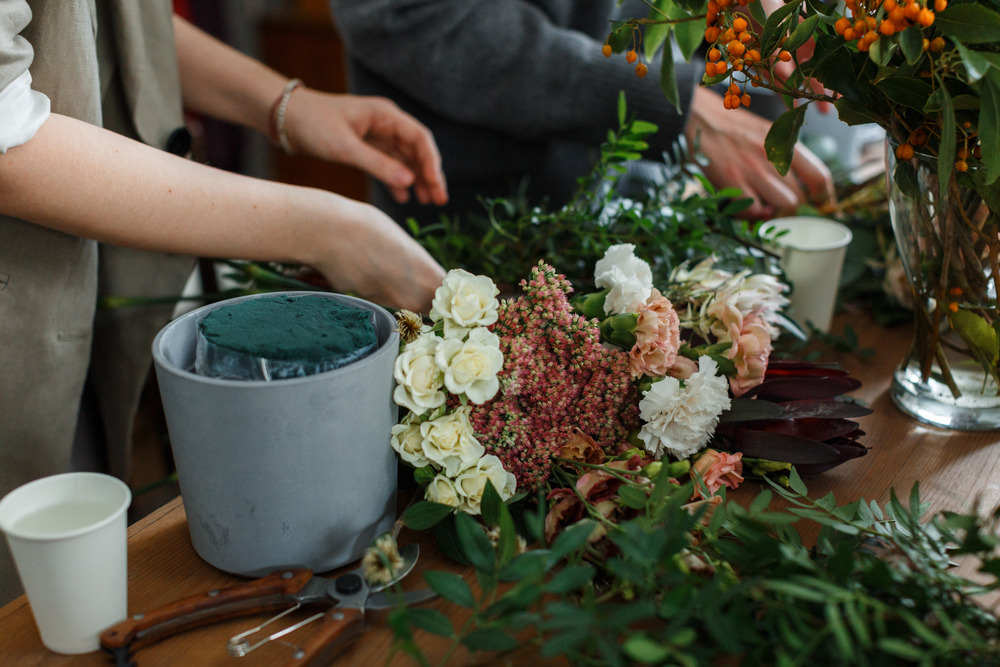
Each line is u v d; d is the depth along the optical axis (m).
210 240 0.66
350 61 1.26
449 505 0.50
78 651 0.46
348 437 0.49
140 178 0.60
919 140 0.57
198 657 0.46
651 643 0.37
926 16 0.43
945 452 0.67
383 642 0.47
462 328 0.54
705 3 0.60
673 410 0.55
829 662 0.40
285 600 0.48
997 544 0.40
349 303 0.57
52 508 0.47
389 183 0.98
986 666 0.39
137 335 0.92
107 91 0.81
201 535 0.52
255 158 2.73
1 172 0.54
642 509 0.49
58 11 0.63
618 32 0.62
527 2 1.16
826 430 0.60
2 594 0.77
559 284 0.56
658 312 0.57
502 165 1.23
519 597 0.41
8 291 0.70
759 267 0.82
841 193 1.17
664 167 1.08
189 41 0.99
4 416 0.74
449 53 1.10
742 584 0.41
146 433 1.05
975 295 0.63
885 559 0.49
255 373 0.48
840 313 0.97
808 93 0.56
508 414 0.55
